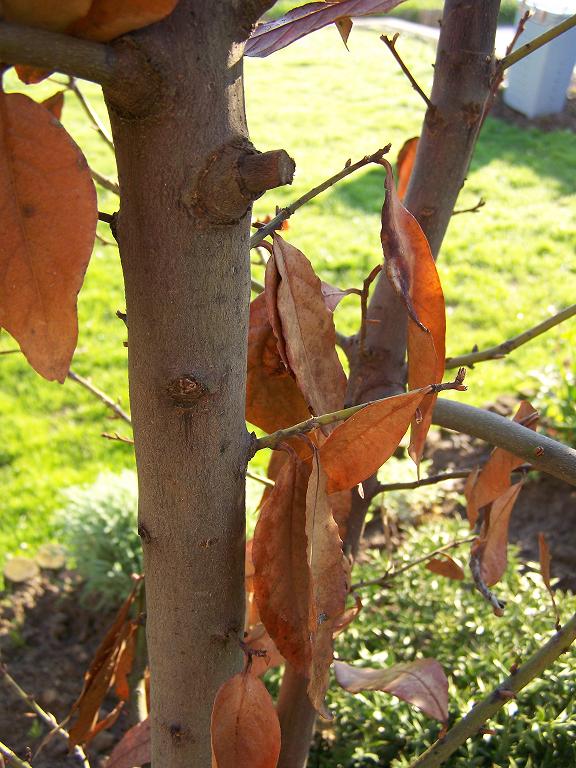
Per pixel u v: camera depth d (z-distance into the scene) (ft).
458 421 1.70
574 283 9.04
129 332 1.22
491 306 8.52
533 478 5.73
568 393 6.01
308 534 1.22
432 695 1.78
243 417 1.30
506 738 3.37
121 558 4.92
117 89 0.99
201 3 1.01
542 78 13.64
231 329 1.20
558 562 5.13
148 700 2.40
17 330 0.99
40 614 4.94
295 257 1.36
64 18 0.90
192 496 1.29
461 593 4.32
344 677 1.96
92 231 0.97
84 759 2.53
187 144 1.05
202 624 1.41
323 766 3.58
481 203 2.23
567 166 12.33
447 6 1.87
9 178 0.95
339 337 2.20
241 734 1.35
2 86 0.93
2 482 6.18
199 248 1.11
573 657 3.69
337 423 1.41
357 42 19.19
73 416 6.93
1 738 4.12
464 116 1.91
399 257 1.26
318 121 14.21
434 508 5.54
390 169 1.30
